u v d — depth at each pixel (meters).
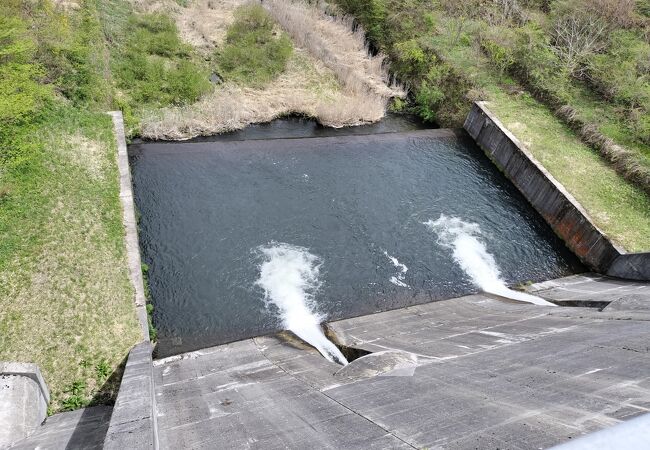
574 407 5.90
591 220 15.36
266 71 22.03
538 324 10.97
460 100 21.77
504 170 19.02
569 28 23.11
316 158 18.33
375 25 25.50
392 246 15.33
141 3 23.89
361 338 11.45
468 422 5.88
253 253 14.24
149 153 16.95
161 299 12.51
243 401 7.71
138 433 5.61
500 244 16.06
